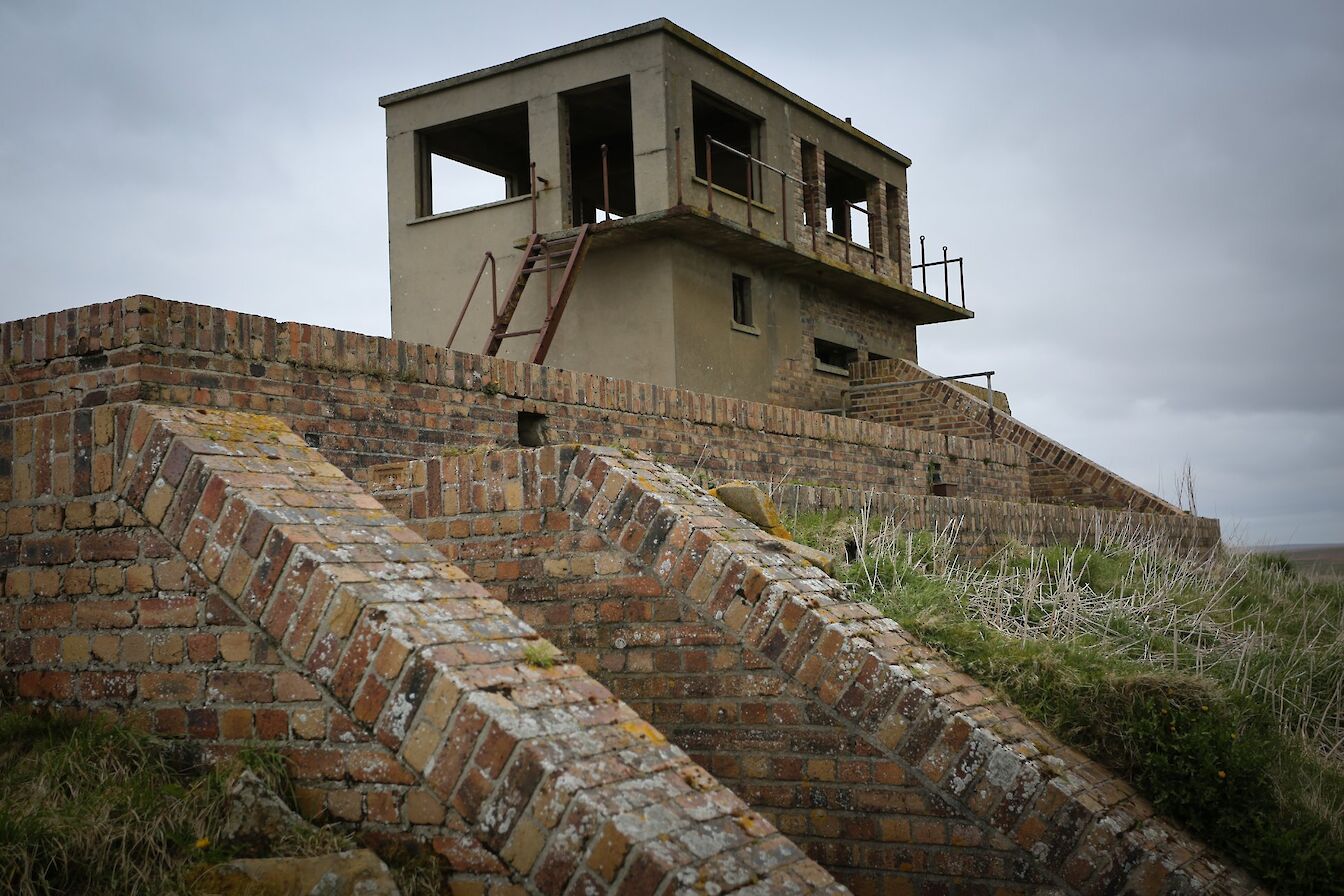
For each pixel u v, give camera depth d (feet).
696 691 17.78
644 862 11.10
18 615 15.49
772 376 61.62
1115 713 18.76
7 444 15.83
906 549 27.37
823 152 66.59
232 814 12.56
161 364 21.33
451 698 12.21
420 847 12.38
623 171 70.74
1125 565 34.30
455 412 27.91
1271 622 33.04
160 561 14.35
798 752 17.19
